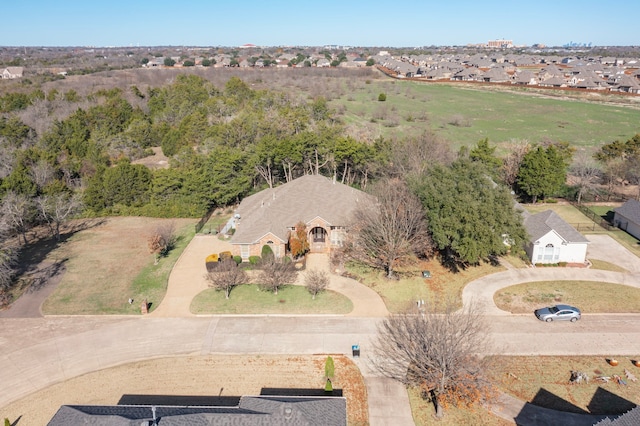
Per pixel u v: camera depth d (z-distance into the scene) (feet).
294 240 157.58
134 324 127.34
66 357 113.91
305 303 136.56
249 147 242.58
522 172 216.13
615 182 241.14
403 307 134.31
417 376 101.65
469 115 403.95
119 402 99.40
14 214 179.22
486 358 102.17
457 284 147.23
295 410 77.92
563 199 226.38
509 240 148.46
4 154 234.99
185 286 147.43
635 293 140.97
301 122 286.25
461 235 144.36
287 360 112.06
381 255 149.89
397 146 233.76
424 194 152.66
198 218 213.46
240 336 121.49
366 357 112.57
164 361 112.27
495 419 93.81
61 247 180.55
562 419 93.86
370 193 190.19
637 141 239.91
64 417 78.33
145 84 565.12
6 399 100.94
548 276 151.74
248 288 145.69
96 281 151.64
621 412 95.71
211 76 624.18
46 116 337.11
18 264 164.76
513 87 560.20
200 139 298.35
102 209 217.77
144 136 319.27
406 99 485.15
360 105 445.37
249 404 83.61
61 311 133.59
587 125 363.35
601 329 123.44
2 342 119.44
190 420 76.54
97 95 421.59
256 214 172.04
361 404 97.91
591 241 178.50
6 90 475.31
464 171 154.51
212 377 106.52
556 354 113.60
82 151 279.28
